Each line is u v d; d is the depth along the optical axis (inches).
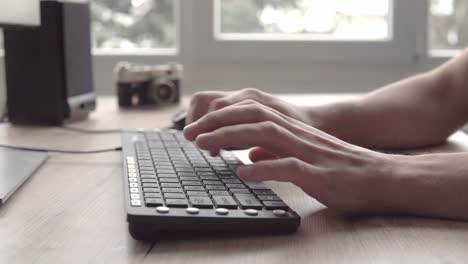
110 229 18.6
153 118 43.9
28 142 34.3
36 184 24.3
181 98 53.9
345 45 70.8
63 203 21.5
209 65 71.0
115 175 25.9
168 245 17.0
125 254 16.3
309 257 16.0
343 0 72.2
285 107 29.9
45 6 40.3
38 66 40.6
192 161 25.7
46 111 40.8
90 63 44.9
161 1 72.3
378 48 71.2
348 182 19.6
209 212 17.9
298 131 21.8
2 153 29.4
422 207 19.6
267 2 72.2
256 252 16.4
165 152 27.7
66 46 40.6
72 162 28.6
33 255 16.3
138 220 17.0
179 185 20.9
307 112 31.2
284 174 19.3
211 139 20.7
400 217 19.7
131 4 72.4
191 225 17.3
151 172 23.0
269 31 72.6
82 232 18.3
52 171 26.7
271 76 71.0
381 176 19.8
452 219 19.4
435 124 32.7
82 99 42.9
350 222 19.2
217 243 17.1
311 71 71.1
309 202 21.6
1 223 19.2
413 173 20.1
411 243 17.1
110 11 72.2
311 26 72.6
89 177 25.5
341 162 20.3
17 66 41.1
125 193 19.7
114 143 33.8
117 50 71.2
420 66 72.0
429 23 72.6
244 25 72.5
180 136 32.6
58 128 39.7
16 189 23.1
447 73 34.2
